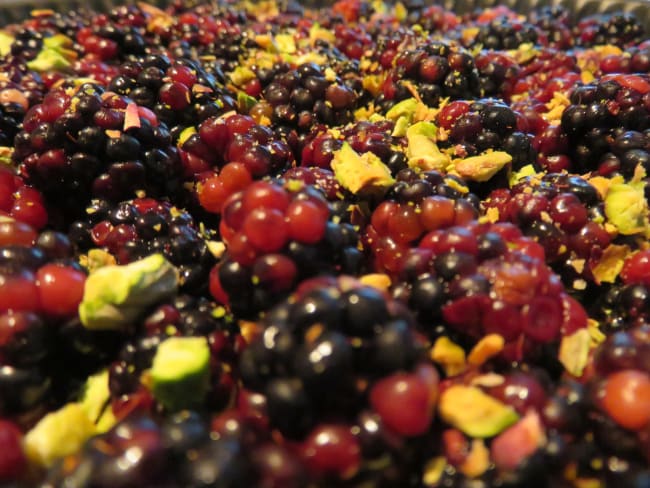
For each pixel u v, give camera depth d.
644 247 0.07
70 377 0.06
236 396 0.05
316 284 0.05
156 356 0.05
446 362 0.05
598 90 0.08
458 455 0.05
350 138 0.08
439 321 0.05
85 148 0.07
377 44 0.12
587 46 0.14
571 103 0.09
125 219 0.07
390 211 0.07
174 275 0.06
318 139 0.09
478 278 0.05
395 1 0.17
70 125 0.07
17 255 0.05
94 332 0.06
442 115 0.09
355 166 0.07
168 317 0.06
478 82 0.10
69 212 0.08
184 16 0.14
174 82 0.09
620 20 0.14
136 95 0.09
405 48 0.10
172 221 0.07
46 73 0.11
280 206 0.05
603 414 0.05
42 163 0.07
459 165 0.08
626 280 0.07
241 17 0.15
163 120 0.09
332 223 0.05
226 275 0.05
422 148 0.08
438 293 0.05
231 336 0.06
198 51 0.12
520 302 0.05
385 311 0.05
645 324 0.06
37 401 0.05
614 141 0.08
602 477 0.05
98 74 0.11
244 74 0.10
